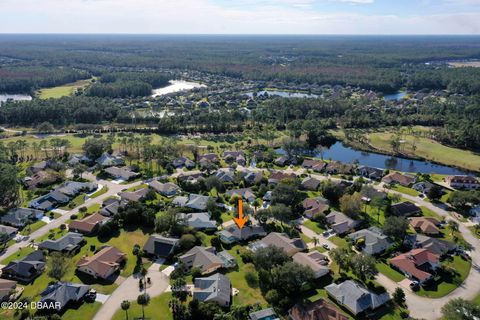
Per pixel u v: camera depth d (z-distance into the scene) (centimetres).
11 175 14400
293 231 12425
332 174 17888
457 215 13688
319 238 12112
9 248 11425
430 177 17388
